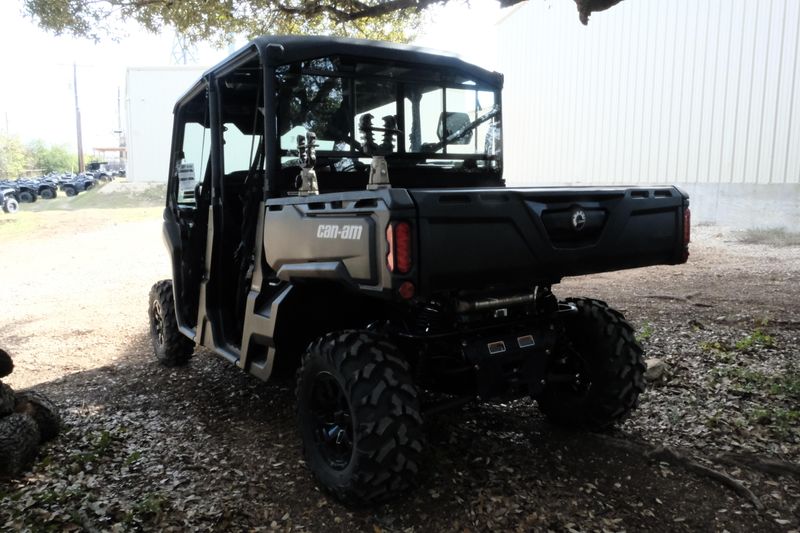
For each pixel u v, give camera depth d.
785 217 12.73
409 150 4.30
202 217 5.05
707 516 2.96
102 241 17.69
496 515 3.01
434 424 4.06
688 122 14.35
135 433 4.22
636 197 3.38
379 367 2.98
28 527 2.98
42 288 11.51
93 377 5.78
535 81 18.70
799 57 12.19
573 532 2.85
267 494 3.30
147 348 6.95
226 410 4.65
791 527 2.85
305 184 3.48
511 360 3.27
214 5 8.59
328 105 3.97
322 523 3.01
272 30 9.42
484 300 3.21
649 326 6.26
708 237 13.09
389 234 2.61
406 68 4.21
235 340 4.51
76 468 3.62
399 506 3.12
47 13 8.36
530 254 2.99
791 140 12.48
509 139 20.06
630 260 3.40
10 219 22.80
